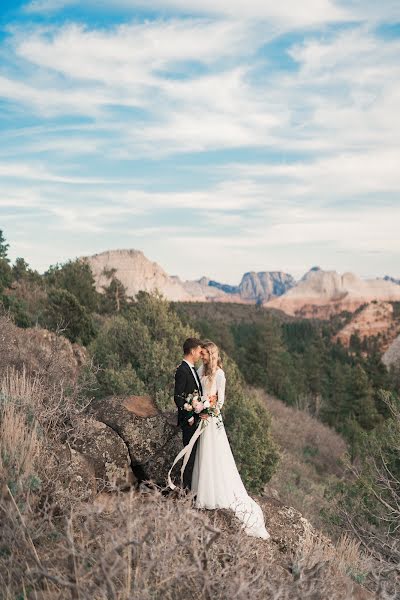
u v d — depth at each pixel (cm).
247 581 363
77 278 3225
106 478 551
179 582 349
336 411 4753
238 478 547
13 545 355
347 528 980
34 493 433
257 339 5366
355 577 553
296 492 1523
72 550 327
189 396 535
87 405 597
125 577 328
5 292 2517
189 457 547
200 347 555
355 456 1988
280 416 3538
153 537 366
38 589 341
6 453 445
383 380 5522
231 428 1175
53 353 788
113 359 975
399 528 949
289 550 545
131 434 599
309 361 6412
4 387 548
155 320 1054
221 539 443
